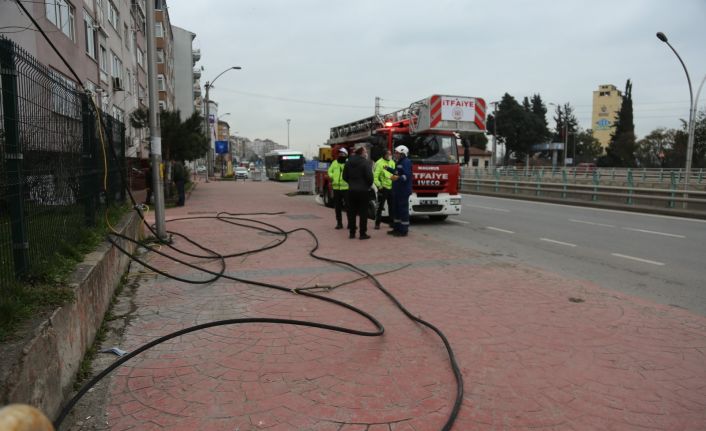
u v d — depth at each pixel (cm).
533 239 1102
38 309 335
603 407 341
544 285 662
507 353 431
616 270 784
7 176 380
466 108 1342
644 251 952
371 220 1388
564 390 364
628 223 1411
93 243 577
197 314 534
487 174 4106
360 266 774
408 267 770
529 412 333
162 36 4694
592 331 488
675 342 461
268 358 415
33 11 1324
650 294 641
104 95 2064
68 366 351
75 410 330
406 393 357
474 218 1529
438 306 566
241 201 2042
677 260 865
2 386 241
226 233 1099
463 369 398
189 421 317
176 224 1248
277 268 758
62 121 528
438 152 1343
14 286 359
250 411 329
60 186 515
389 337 468
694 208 1703
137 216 918
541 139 9431
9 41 380
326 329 487
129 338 461
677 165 6072
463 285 661
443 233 1198
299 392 356
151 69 938
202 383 369
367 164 1009
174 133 2073
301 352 428
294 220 1354
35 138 438
